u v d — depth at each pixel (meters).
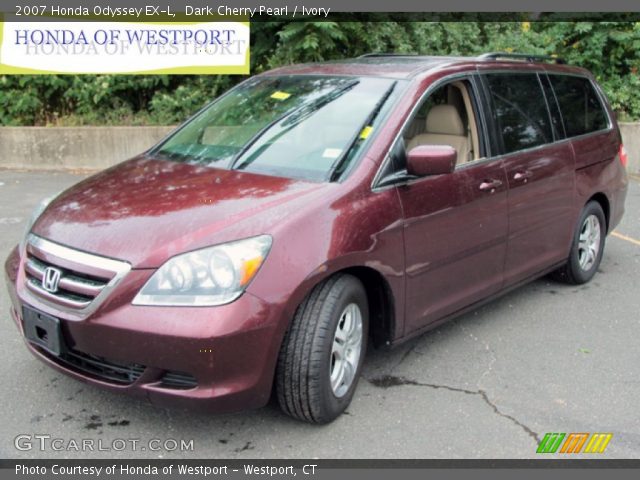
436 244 4.03
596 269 5.97
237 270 3.11
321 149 3.91
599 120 5.98
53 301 3.29
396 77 4.29
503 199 4.54
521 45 11.85
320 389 3.38
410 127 4.38
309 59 10.15
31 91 10.79
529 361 4.41
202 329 3.01
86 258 3.23
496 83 4.79
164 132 10.44
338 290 3.44
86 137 10.44
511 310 5.27
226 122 4.45
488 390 4.02
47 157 10.55
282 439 3.48
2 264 5.97
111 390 3.23
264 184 3.66
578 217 5.52
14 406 3.70
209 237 3.17
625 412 3.83
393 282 3.76
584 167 5.48
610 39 11.19
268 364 3.20
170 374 3.14
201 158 4.16
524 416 3.76
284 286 3.19
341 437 3.51
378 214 3.64
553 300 5.50
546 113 5.22
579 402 3.92
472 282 4.42
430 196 3.97
